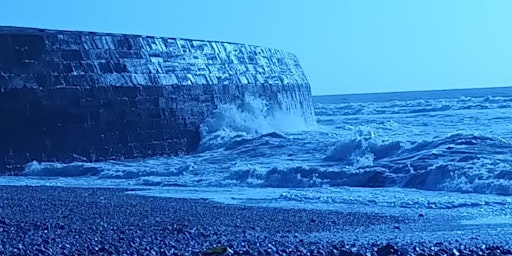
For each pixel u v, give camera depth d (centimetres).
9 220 1015
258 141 2178
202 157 2077
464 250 757
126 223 995
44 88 1927
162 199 1314
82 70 2011
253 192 1416
